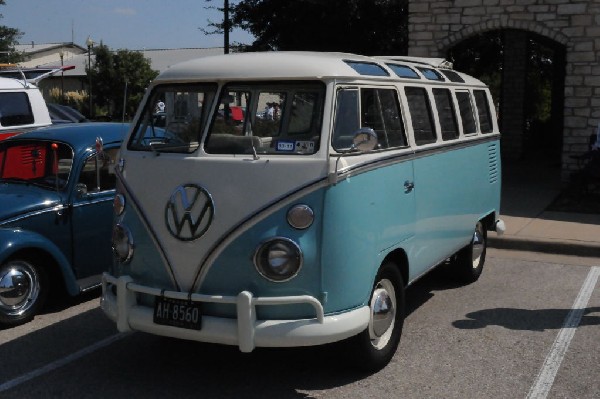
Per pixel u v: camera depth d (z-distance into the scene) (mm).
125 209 5047
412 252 5805
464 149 7066
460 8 13875
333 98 4730
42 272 6695
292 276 4512
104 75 39625
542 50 23594
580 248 9531
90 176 7055
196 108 5105
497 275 8445
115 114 35625
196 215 4684
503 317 6734
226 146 4879
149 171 4941
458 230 7055
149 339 6148
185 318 4676
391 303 5418
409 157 5625
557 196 13211
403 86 5773
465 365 5504
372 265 4953
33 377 5328
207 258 4641
